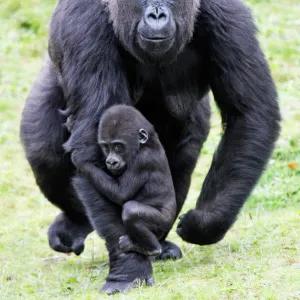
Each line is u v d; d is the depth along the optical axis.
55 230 14.52
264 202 16.17
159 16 11.20
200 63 12.75
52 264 14.24
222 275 11.29
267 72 12.54
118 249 11.45
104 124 11.60
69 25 12.32
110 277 11.41
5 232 16.16
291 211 15.08
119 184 11.53
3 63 25.42
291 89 21.88
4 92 23.66
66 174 13.96
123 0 11.71
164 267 12.73
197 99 13.12
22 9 28.08
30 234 16.17
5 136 21.33
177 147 13.41
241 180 12.08
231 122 12.55
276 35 25.28
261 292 10.31
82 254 14.94
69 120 12.47
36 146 13.79
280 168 17.84
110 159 11.46
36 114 13.95
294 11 27.17
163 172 11.77
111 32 12.13
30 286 12.65
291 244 12.51
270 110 12.36
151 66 12.38
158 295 10.63
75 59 12.13
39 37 26.83
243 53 12.23
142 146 11.65
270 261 11.67
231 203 11.98
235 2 12.55
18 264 14.05
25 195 18.70
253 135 12.16
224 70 12.31
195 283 11.16
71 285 12.42
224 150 12.36
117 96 12.16
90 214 11.70
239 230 14.46
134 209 11.23
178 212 13.73
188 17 11.88
